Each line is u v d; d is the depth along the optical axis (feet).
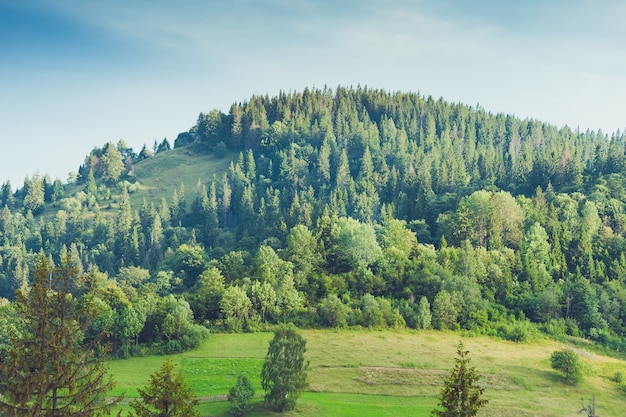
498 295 543.39
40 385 132.67
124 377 367.25
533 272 556.92
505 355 431.02
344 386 363.35
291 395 319.06
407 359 409.08
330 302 478.18
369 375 378.12
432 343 448.24
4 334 351.05
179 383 163.12
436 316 490.49
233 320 472.44
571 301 518.78
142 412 160.45
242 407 311.06
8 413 130.41
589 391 378.53
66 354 138.00
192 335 433.07
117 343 422.82
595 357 443.73
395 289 544.21
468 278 539.29
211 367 392.27
